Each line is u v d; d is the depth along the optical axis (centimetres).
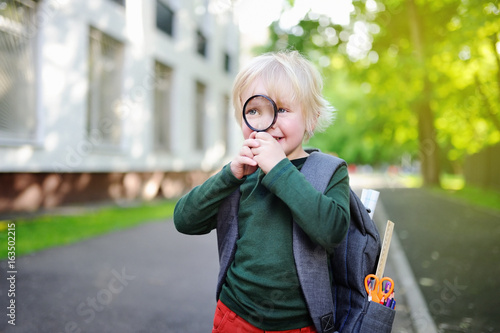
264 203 132
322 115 146
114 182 981
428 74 1203
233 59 1777
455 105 1498
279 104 135
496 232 736
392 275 475
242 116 133
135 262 505
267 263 128
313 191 121
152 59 1130
